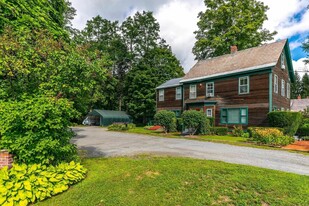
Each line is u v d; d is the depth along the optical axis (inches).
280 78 692.1
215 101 730.2
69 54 237.6
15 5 278.2
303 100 1173.1
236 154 334.0
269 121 567.8
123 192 177.5
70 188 185.5
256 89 627.5
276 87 644.7
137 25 1716.3
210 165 247.3
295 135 594.9
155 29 1743.4
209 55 1232.8
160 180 199.5
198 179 200.8
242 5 1100.5
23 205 152.2
